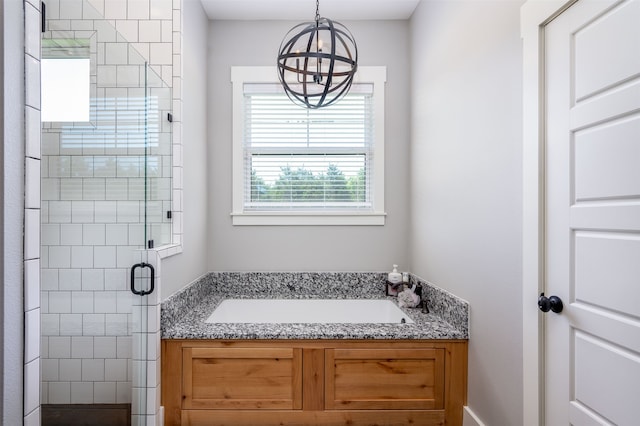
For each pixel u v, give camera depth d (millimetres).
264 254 2463
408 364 1673
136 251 1513
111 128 1370
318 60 1542
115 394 1393
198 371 1662
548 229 1144
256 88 2467
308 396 1666
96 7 1829
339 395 1670
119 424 1403
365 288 2459
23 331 845
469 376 1628
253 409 1662
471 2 1582
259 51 2453
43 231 1089
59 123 1130
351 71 1603
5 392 803
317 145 2508
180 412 1654
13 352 823
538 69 1155
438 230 1953
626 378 883
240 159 2451
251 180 2512
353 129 2510
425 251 2148
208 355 1663
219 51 2447
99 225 1310
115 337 1404
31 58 862
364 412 1668
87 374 1263
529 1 1191
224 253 2453
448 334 1648
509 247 1313
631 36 858
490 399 1445
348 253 2479
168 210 1846
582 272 1017
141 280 1542
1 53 792
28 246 854
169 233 1853
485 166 1474
